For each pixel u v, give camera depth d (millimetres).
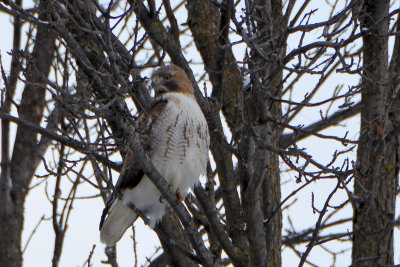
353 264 9805
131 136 8750
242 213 10812
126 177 10555
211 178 10891
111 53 8234
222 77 11289
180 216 9539
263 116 9008
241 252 10211
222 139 10758
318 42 8930
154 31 11391
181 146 10633
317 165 9000
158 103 10875
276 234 11250
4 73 9586
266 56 9008
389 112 10922
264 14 10141
